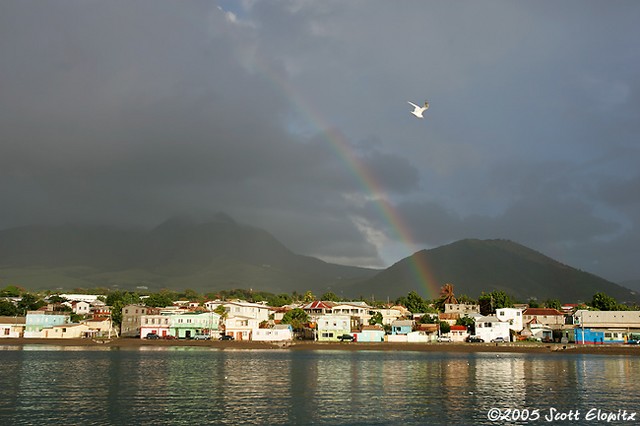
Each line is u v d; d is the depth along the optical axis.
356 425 48.47
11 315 197.38
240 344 156.88
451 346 153.38
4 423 47.84
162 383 71.38
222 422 48.97
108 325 186.75
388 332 174.88
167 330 172.75
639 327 171.25
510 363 107.12
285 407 55.91
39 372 82.38
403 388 69.69
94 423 48.00
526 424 50.19
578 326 175.62
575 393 67.00
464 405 58.28
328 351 141.00
